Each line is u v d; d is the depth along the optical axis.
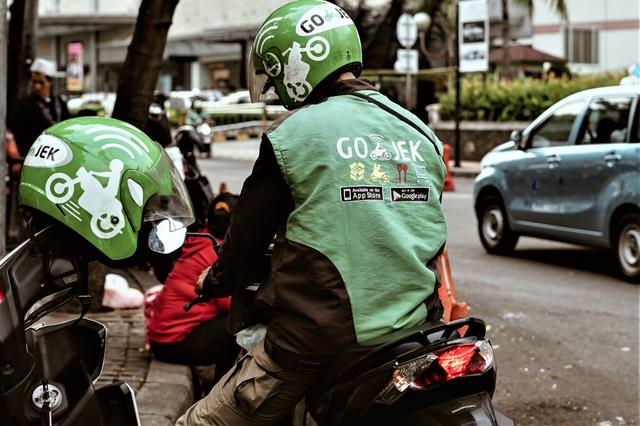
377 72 25.95
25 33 11.85
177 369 5.27
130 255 2.75
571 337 7.07
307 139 2.71
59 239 2.76
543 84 23.67
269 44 2.92
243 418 2.93
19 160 8.97
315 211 2.69
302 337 2.71
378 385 2.68
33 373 2.70
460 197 16.92
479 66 21.25
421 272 2.75
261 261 2.88
